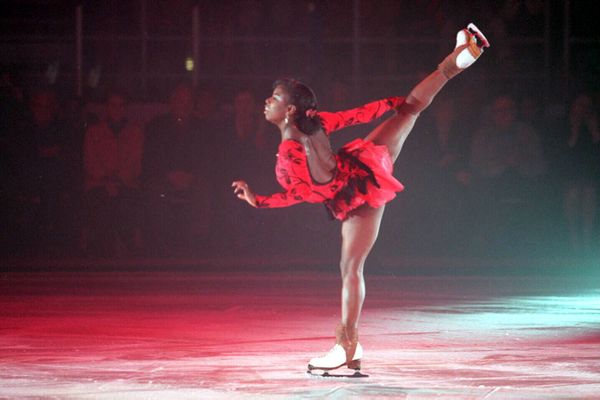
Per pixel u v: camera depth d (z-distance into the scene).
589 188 39.69
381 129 16.81
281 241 40.38
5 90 40.44
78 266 36.22
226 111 42.56
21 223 39.81
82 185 40.00
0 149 39.75
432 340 20.03
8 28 42.72
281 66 43.69
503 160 39.81
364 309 24.98
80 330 21.44
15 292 29.02
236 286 30.52
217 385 15.30
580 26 43.25
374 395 14.55
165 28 43.44
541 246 40.03
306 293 28.66
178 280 32.31
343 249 16.52
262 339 20.19
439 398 14.36
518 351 18.61
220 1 43.62
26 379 15.80
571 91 43.09
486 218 39.94
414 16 43.47
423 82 16.86
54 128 39.94
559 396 14.46
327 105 41.50
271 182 40.12
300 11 43.56
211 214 40.12
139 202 39.78
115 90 41.09
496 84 42.97
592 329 21.50
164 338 20.30
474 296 27.80
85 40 43.06
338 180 16.14
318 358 16.25
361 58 43.59
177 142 39.94
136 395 14.55
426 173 40.03
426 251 40.22
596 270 35.06
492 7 43.34
